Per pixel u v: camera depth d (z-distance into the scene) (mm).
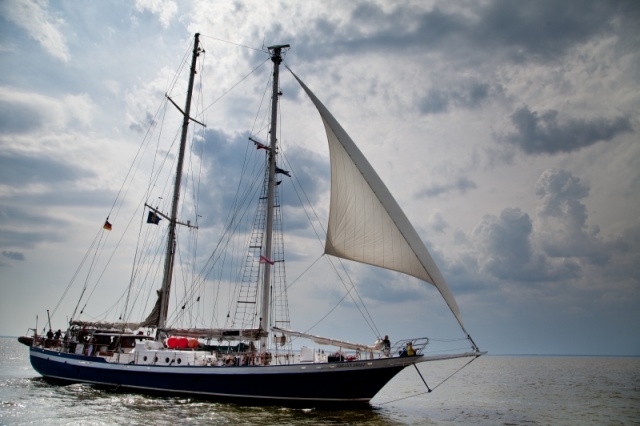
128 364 32812
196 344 34281
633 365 183500
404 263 28266
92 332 37625
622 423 32844
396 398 45938
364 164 30422
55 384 37281
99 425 23328
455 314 27469
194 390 30062
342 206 30266
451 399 46312
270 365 28078
